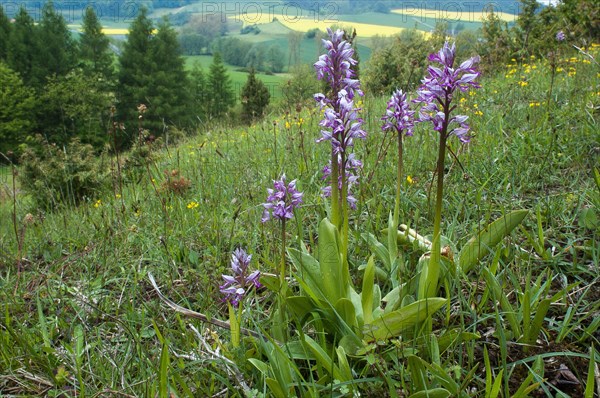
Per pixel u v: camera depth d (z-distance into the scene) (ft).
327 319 8.43
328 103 8.52
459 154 15.02
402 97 9.61
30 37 192.44
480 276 9.81
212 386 8.17
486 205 12.96
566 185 13.80
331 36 8.21
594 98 19.47
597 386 7.46
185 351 9.07
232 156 22.00
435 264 8.32
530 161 15.33
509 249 10.82
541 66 33.27
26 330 10.22
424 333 8.30
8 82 158.51
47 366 9.03
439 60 7.69
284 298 8.64
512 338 8.63
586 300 9.40
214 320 9.05
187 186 18.07
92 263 13.21
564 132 16.62
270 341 8.23
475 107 20.95
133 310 10.51
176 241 13.41
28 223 17.11
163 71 196.03
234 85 222.89
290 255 8.87
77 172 26.76
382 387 7.57
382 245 10.43
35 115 162.71
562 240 11.30
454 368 7.15
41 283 12.49
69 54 203.62
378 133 18.31
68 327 10.51
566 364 8.02
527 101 22.39
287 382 7.64
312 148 19.48
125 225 15.10
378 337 8.05
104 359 9.29
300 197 8.55
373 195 13.70
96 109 148.56
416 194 13.83
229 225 14.08
